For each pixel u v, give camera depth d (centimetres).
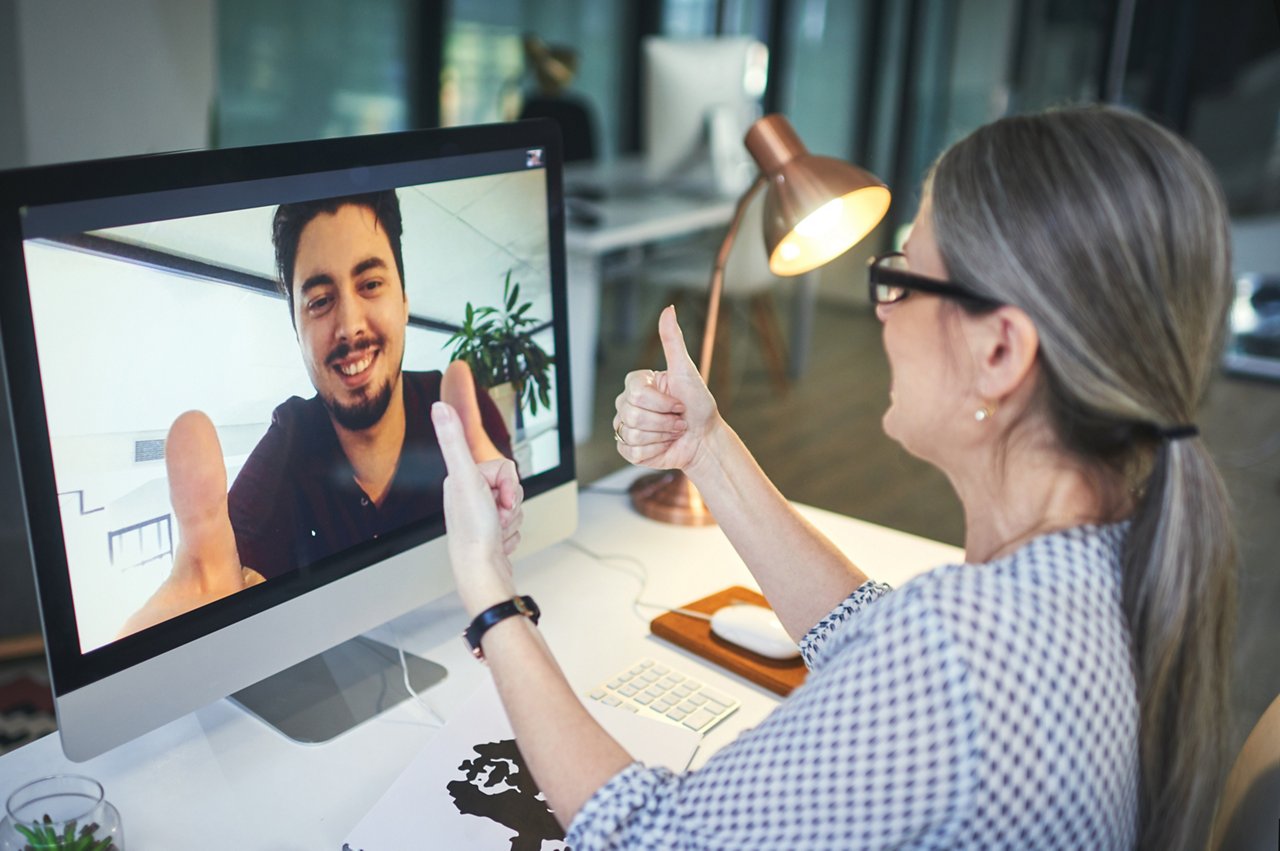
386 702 105
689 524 150
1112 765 64
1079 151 64
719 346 434
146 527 85
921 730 60
